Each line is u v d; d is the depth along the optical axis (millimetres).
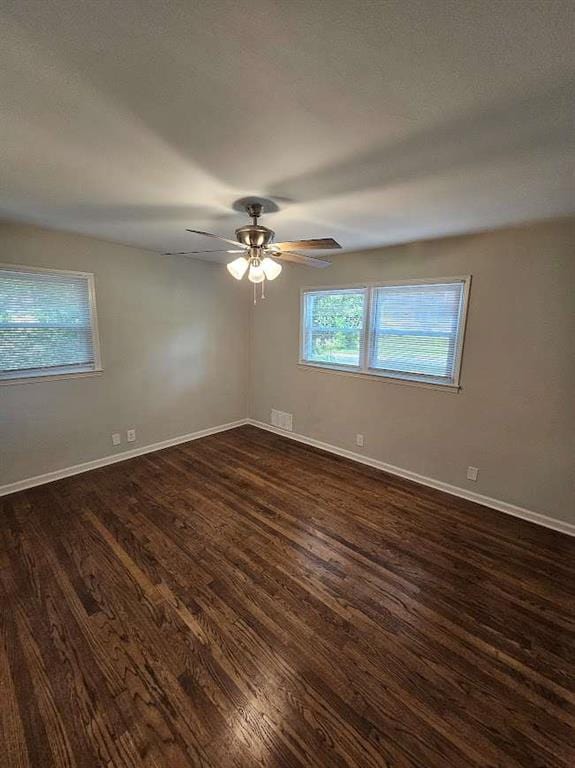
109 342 3541
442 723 1375
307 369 4242
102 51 966
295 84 1095
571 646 1713
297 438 4508
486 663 1618
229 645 1684
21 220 2646
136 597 1959
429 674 1564
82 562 2227
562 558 2342
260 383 4895
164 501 2975
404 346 3365
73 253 3158
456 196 1999
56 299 3137
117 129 1370
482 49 932
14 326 2945
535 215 2307
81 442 3473
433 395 3207
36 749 1280
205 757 1259
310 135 1394
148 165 1673
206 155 1563
